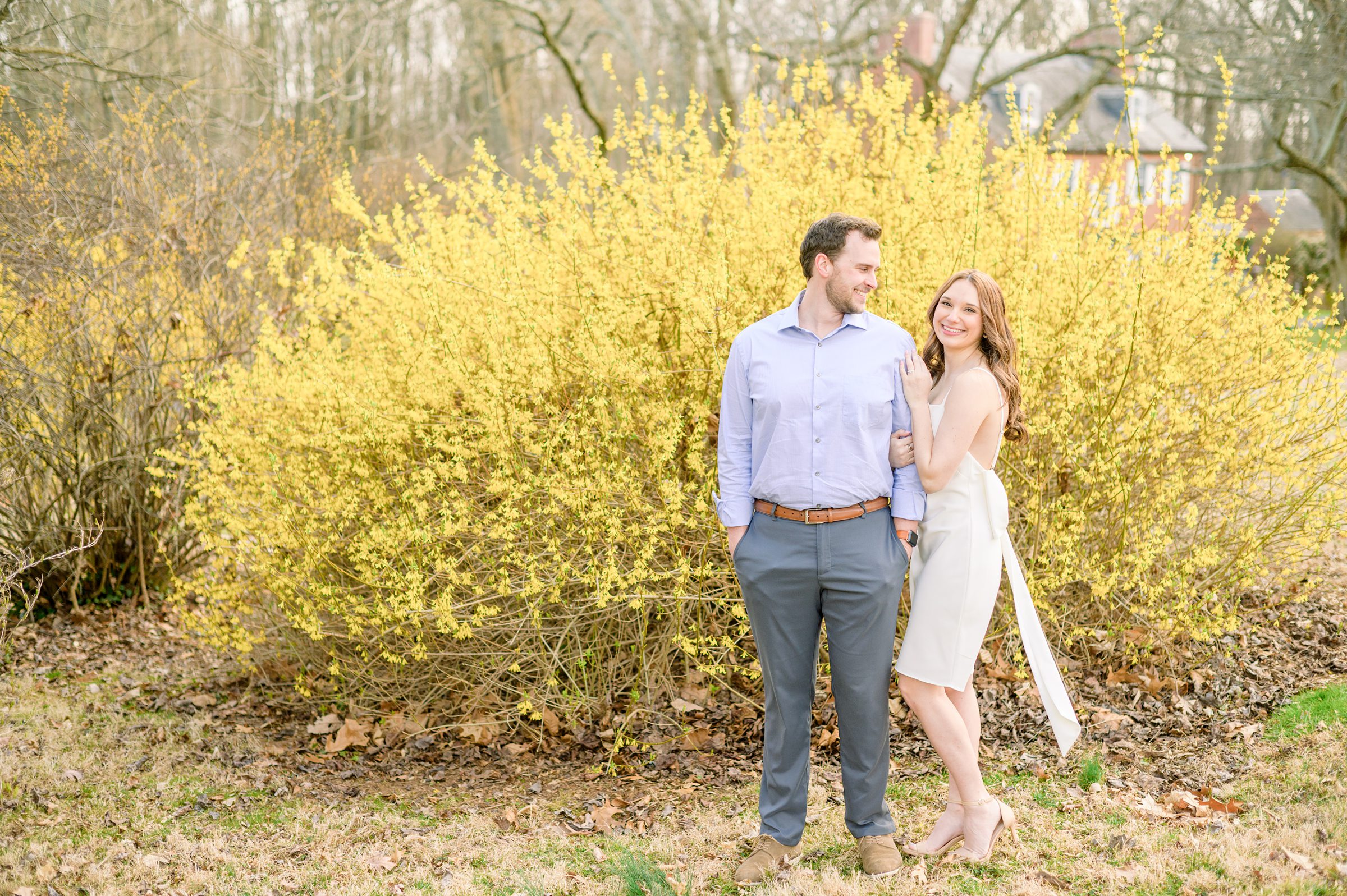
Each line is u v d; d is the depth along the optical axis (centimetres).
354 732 413
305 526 412
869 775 279
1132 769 338
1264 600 468
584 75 1739
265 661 471
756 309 391
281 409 429
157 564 557
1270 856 265
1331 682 379
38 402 495
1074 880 268
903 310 394
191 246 547
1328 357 427
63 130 590
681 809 340
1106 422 407
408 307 426
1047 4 1736
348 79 1578
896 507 275
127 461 530
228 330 554
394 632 417
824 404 268
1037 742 365
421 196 461
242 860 310
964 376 272
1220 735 354
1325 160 1342
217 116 819
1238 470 426
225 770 380
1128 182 446
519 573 407
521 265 410
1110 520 418
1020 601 288
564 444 395
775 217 400
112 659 498
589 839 321
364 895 288
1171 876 264
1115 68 1285
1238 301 435
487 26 1645
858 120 450
